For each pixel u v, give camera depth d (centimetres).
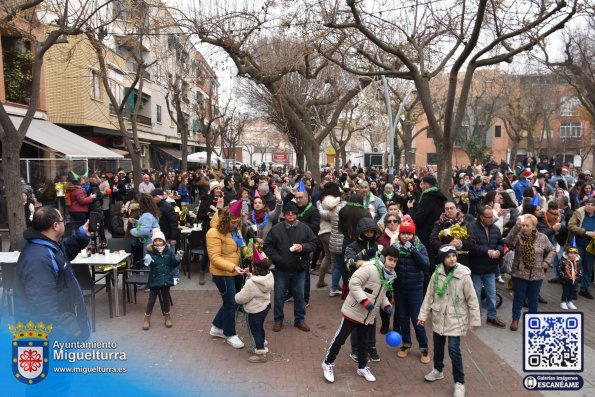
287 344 634
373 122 2780
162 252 678
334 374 547
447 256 505
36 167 1554
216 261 600
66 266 414
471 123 4716
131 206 944
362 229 591
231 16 1209
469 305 502
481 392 510
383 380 536
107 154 1986
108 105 2534
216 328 649
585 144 4709
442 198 721
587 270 855
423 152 5747
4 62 1819
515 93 3969
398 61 1412
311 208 804
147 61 2898
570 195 1223
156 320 719
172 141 3922
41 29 1509
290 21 1100
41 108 1973
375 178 1905
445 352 618
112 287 885
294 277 685
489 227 693
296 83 2084
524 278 673
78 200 1244
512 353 609
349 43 1132
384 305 564
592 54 1870
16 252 734
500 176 1493
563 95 3891
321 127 2605
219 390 504
